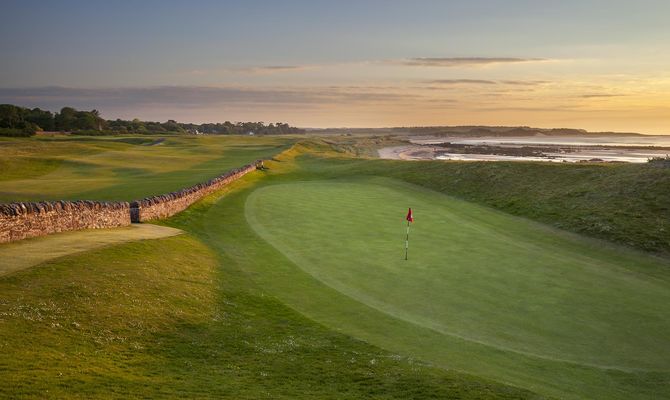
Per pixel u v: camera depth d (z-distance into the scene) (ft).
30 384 33.42
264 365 43.34
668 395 45.19
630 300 68.85
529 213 126.93
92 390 34.19
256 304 60.54
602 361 51.13
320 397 37.32
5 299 46.52
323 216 118.32
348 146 591.37
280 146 410.72
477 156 464.65
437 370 43.83
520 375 45.83
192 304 56.44
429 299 66.28
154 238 81.66
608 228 106.83
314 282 71.31
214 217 113.09
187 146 376.68
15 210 67.15
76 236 74.90
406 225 111.24
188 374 39.81
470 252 90.94
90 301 50.21
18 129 431.84
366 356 46.70
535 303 66.33
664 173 128.77
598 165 153.79
